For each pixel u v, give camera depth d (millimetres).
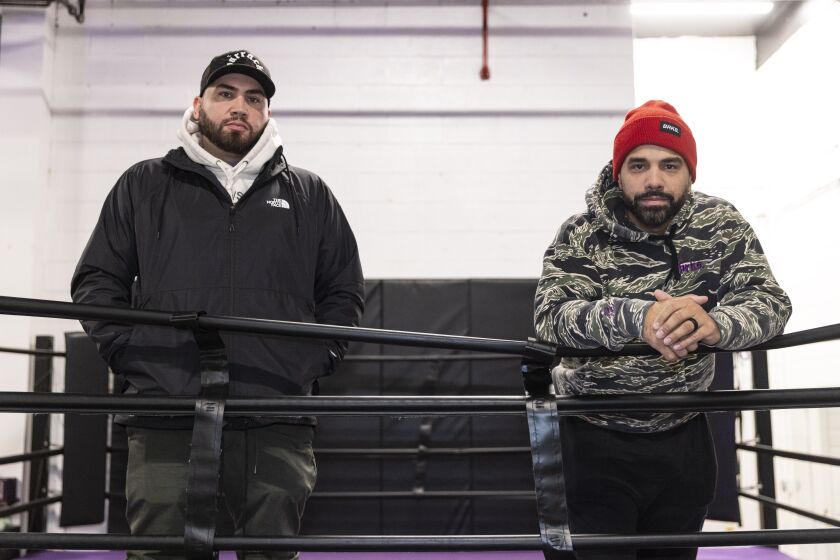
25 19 4535
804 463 4570
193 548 1242
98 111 4613
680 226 1592
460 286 4336
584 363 1601
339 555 3637
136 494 1593
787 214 4988
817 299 4508
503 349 1293
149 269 1725
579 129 4676
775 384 4902
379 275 4570
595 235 1606
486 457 4168
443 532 4094
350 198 4625
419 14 4750
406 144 4660
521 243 4602
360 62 4707
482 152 4660
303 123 4656
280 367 1691
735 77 5746
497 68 4719
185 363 1637
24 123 4453
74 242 4512
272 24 4707
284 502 1647
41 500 3713
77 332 3928
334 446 4172
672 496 1640
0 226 4367
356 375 4219
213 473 1270
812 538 1247
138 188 1780
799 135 4766
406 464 4168
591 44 4734
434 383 4223
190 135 1823
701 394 1274
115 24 4680
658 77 5781
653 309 1247
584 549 1246
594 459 1592
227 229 1741
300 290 1789
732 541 1251
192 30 4684
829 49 4359
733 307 1335
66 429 3871
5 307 1251
